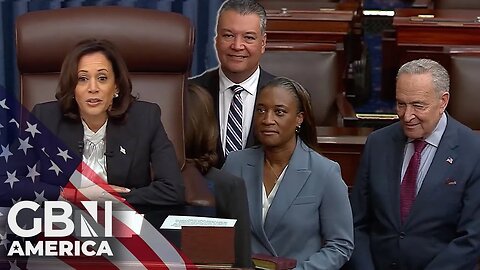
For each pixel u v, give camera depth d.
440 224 10.87
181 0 14.70
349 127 14.30
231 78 12.02
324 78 15.09
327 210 10.13
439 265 10.67
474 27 16.17
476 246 10.67
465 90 13.71
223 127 12.06
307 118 10.34
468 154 10.84
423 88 10.62
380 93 20.69
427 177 10.87
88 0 14.69
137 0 14.75
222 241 7.77
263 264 8.70
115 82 9.62
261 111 10.17
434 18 16.64
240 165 10.40
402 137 11.15
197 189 9.66
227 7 11.95
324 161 10.21
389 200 11.03
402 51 16.62
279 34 16.70
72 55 9.48
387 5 23.91
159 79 10.74
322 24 16.61
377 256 11.18
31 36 10.57
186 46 10.65
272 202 10.18
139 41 10.60
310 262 9.90
